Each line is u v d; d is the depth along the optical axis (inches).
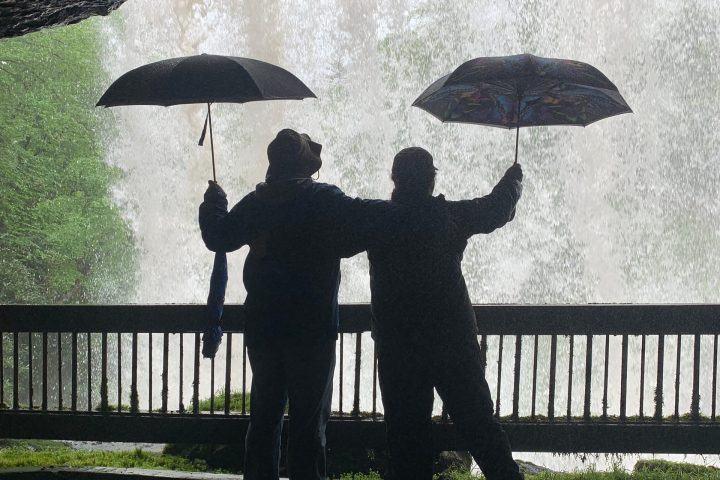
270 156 149.8
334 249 147.2
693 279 908.0
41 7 193.5
